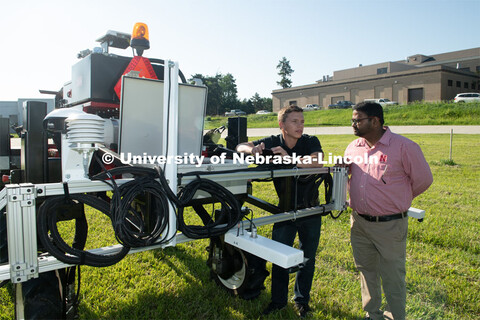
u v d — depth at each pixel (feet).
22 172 7.54
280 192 9.24
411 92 147.33
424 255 12.70
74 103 10.07
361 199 8.45
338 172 9.06
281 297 9.10
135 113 7.00
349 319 9.03
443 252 13.00
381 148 8.25
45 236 5.22
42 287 6.07
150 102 7.10
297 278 9.45
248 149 8.55
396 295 8.28
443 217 17.07
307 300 9.32
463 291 10.24
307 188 8.95
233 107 226.17
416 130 72.64
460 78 146.41
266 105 244.01
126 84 6.71
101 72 8.89
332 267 11.85
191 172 6.51
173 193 6.15
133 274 10.95
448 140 55.72
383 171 8.09
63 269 6.98
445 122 81.92
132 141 7.15
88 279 10.41
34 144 7.16
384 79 153.07
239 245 7.04
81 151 5.47
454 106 95.30
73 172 5.71
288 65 252.83
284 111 9.00
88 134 5.43
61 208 7.16
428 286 10.54
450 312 9.31
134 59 7.88
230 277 9.73
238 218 7.14
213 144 10.69
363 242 8.91
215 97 200.75
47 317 5.91
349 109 120.06
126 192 5.77
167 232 6.17
